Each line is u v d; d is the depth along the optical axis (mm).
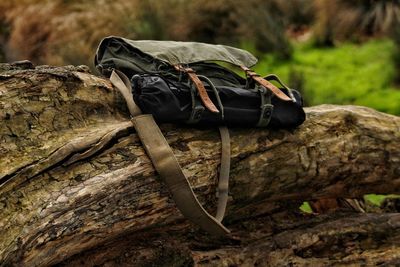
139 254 1972
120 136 1785
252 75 2035
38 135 1718
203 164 1885
